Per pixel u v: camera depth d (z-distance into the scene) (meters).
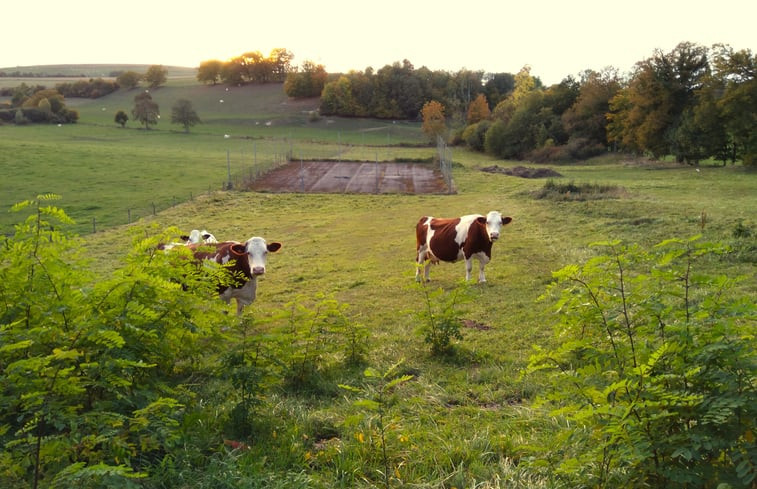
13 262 5.86
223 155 76.75
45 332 5.30
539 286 14.07
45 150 68.56
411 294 14.47
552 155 76.69
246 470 5.29
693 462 3.91
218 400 7.18
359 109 146.12
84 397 5.54
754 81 49.09
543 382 7.79
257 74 189.00
